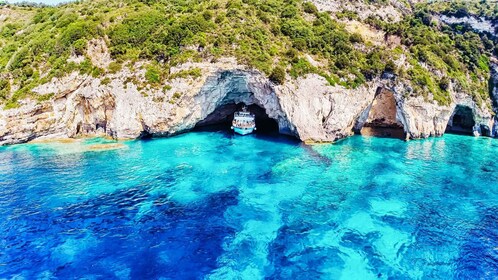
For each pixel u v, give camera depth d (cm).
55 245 2331
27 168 3659
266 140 4838
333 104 4791
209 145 4566
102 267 2133
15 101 4616
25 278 2019
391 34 6178
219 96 5116
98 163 3834
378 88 5366
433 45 5994
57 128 4738
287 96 4697
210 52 4847
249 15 5681
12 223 2578
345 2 7238
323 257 2288
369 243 2450
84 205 2873
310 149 4456
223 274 2109
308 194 3159
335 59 5256
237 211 2834
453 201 3095
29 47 5453
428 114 5144
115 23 5734
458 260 2292
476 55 6191
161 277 2066
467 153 4506
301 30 5603
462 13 7162
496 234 2595
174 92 4703
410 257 2309
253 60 4791
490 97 5825
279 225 2647
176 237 2462
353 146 4672
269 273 2127
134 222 2639
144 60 5031
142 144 4559
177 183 3331
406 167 3912
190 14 5744
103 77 4831
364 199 3091
